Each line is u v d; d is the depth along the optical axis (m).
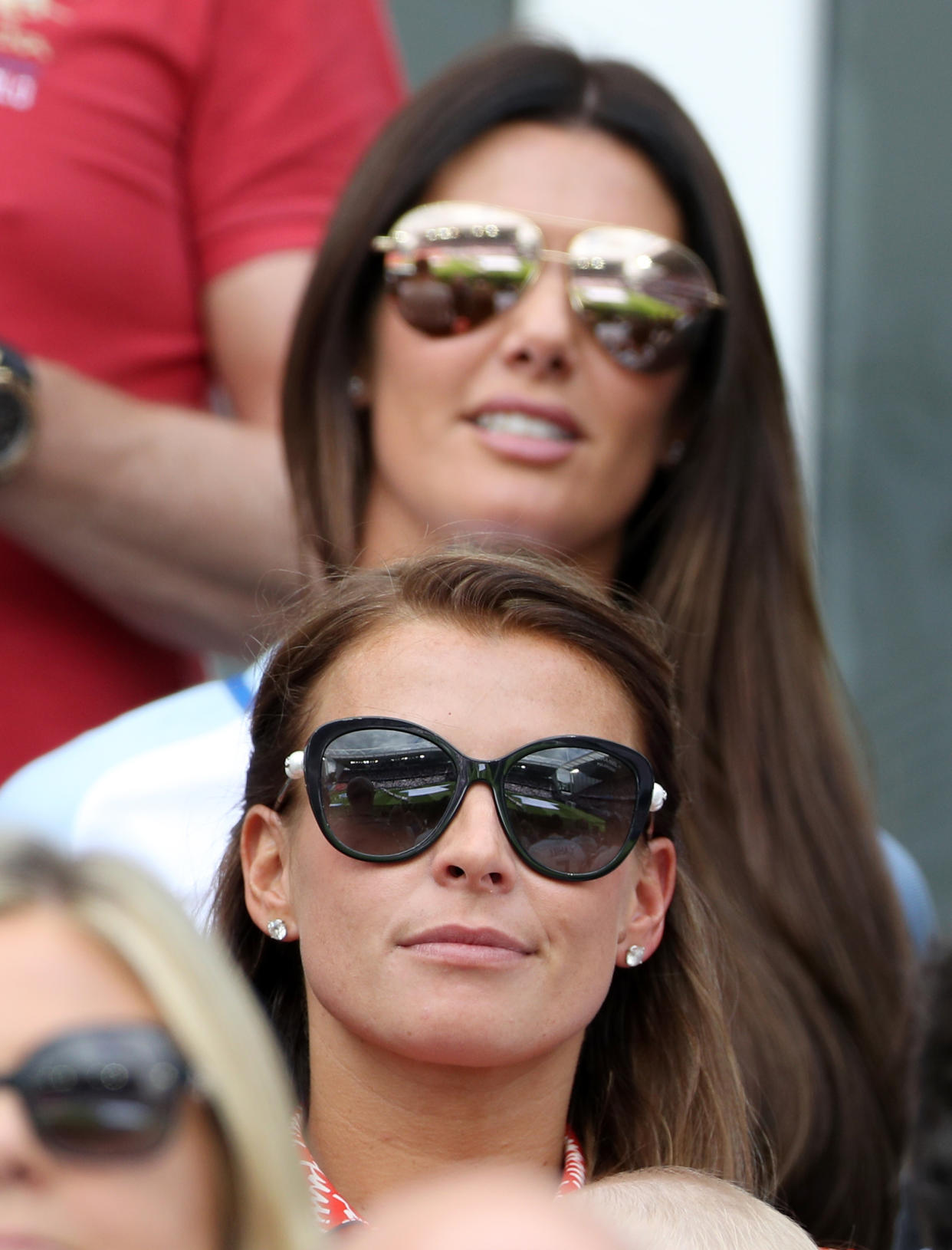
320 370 9.99
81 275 10.09
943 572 17.05
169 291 10.53
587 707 6.57
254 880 6.75
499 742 6.34
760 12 17.06
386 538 9.91
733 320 10.09
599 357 9.68
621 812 6.39
